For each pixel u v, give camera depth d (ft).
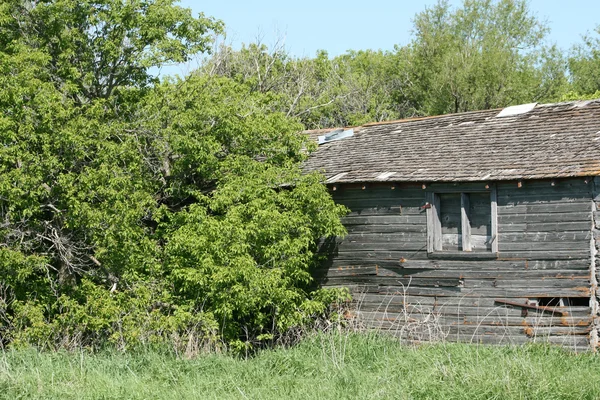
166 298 64.34
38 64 70.79
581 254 57.88
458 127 75.00
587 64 170.30
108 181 64.13
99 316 62.59
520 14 172.65
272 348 64.39
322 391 44.88
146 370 51.52
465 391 41.98
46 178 64.95
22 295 67.46
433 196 64.49
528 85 156.35
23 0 78.07
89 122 65.77
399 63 172.65
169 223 71.41
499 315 60.95
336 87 158.40
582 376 44.60
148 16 77.77
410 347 58.95
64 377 48.60
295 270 65.77
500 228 61.16
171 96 72.64
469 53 158.71
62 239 67.05
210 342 60.70
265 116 75.77
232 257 62.80
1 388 44.16
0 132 62.69
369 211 68.13
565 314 58.23
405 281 65.67
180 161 70.85
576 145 61.77
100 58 79.66
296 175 68.18
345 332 62.69
